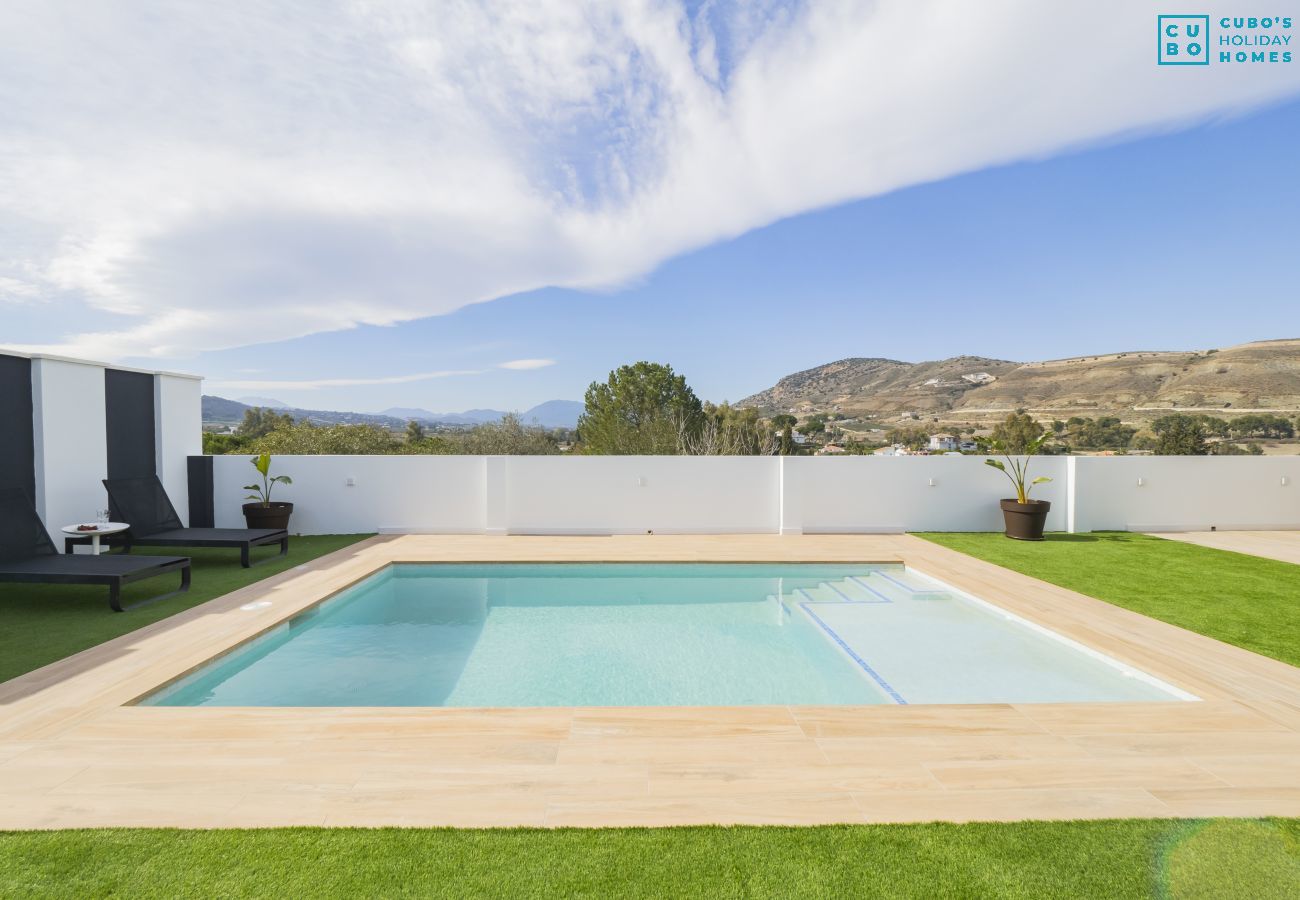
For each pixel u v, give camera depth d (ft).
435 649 15.60
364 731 9.68
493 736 9.54
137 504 22.70
